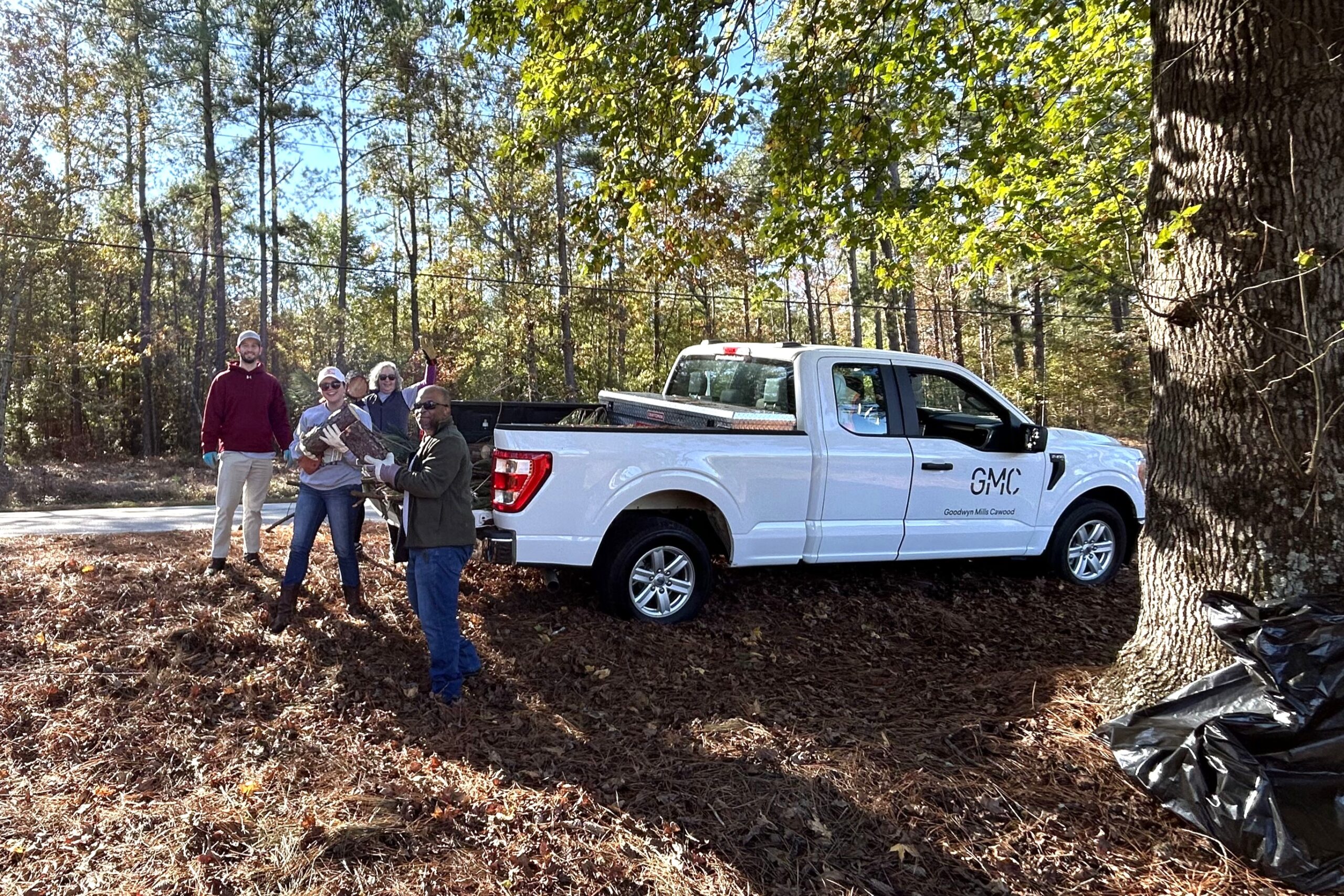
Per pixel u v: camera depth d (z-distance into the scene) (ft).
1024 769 12.16
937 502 20.75
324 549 22.30
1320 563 12.06
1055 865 10.23
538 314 84.28
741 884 9.65
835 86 18.42
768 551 18.97
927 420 21.88
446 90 84.33
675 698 14.89
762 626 18.71
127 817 10.40
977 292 92.58
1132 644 14.05
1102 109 26.89
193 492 61.77
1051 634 19.81
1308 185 12.05
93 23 77.15
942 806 11.30
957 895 9.73
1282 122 12.16
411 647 16.21
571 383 82.79
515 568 20.61
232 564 20.03
